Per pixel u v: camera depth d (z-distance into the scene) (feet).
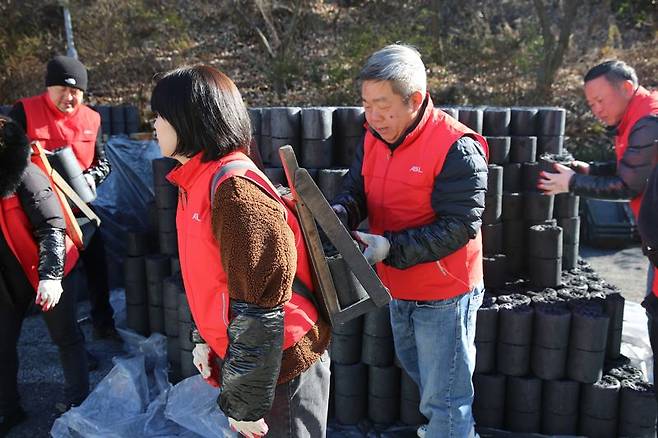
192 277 5.54
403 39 33.40
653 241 7.68
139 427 9.77
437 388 7.80
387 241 6.85
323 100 32.45
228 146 5.31
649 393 9.34
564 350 9.51
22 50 34.17
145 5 35.73
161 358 12.11
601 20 35.45
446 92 31.45
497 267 10.64
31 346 13.50
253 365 5.03
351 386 9.93
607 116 9.39
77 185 11.32
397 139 7.27
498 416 9.82
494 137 11.14
